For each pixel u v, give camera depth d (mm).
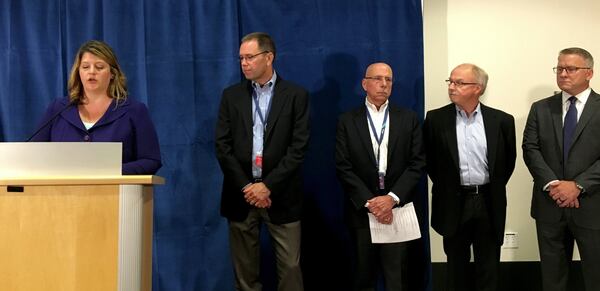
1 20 3393
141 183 1669
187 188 3330
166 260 3297
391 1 3373
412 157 2910
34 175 1705
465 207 2965
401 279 2828
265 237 3344
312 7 3410
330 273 3314
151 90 3363
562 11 3576
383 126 2965
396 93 3344
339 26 3398
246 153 2775
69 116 2350
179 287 3285
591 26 3566
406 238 2801
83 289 1632
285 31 3408
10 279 1630
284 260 2789
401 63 3354
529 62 3564
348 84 3377
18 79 3367
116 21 3385
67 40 3398
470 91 2961
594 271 2814
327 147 3357
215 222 3324
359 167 2885
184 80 3359
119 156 1722
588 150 2830
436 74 3566
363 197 2791
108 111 2363
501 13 3588
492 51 3570
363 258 2838
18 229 1642
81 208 1649
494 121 3000
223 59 3355
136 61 3373
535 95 3553
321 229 3330
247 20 3404
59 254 1636
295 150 2727
